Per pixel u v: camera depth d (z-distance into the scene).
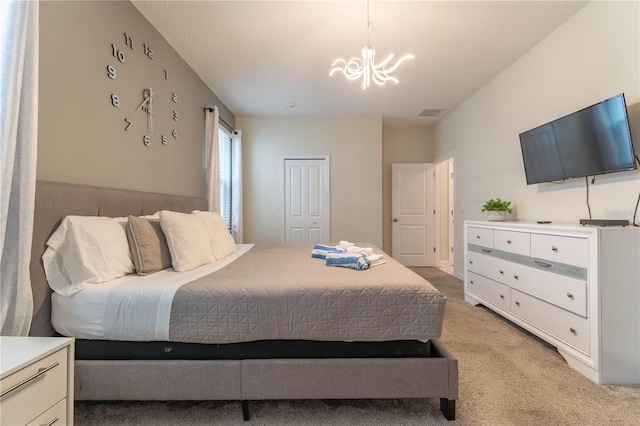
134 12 2.30
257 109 4.70
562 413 1.47
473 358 2.04
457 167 4.56
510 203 3.17
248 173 5.04
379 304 1.45
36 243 1.42
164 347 1.46
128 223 1.81
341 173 5.06
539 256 2.19
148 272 1.78
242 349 1.47
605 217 2.17
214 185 3.76
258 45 2.88
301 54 3.04
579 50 2.38
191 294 1.44
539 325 2.19
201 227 2.24
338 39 2.77
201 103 3.62
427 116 5.03
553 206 2.66
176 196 2.82
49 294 1.47
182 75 3.11
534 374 1.83
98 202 1.80
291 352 1.48
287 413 1.49
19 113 1.30
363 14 2.41
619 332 1.71
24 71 1.30
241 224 4.89
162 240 1.96
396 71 3.39
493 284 2.80
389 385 1.42
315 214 5.08
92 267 1.53
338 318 1.44
